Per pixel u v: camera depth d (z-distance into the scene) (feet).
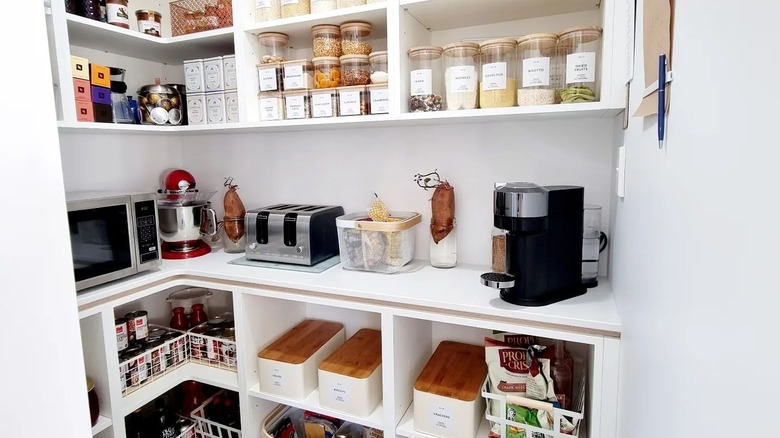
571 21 4.61
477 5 4.36
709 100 1.39
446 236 5.08
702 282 1.44
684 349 1.64
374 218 5.08
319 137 6.00
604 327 3.48
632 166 2.98
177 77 6.81
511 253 3.91
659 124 1.97
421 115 4.33
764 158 1.02
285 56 5.47
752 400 1.08
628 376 3.02
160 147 6.67
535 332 3.72
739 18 1.17
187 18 5.70
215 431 5.77
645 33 2.39
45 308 1.62
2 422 1.51
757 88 1.06
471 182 5.24
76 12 4.77
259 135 6.38
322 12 4.70
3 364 1.51
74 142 5.57
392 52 4.41
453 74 4.31
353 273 5.00
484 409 4.66
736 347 1.17
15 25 1.51
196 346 5.76
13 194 1.51
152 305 6.42
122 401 4.75
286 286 4.71
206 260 5.70
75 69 4.69
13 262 1.52
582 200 4.02
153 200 5.08
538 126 4.86
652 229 2.24
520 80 4.16
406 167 5.54
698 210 1.49
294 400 4.98
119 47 5.75
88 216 4.36
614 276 4.03
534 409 4.07
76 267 4.27
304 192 6.20
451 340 5.52
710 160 1.37
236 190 6.63
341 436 5.34
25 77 1.54
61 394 1.68
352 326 6.18
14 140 1.51
